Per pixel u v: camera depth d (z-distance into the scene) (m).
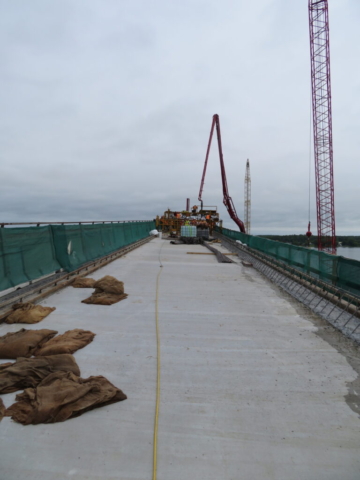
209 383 3.79
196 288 8.48
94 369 4.04
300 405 3.38
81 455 2.61
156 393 3.54
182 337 5.14
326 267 7.70
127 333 5.26
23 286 7.67
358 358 4.50
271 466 2.56
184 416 3.16
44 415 2.99
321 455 2.69
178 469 2.51
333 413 3.26
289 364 4.30
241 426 3.03
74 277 9.05
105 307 6.61
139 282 9.07
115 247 15.96
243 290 8.38
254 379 3.90
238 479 2.44
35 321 5.61
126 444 2.75
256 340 5.07
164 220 34.81
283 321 5.99
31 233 7.77
